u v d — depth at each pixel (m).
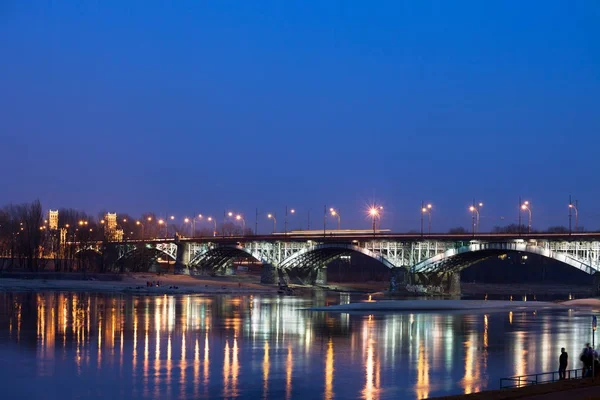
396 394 68.62
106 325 119.44
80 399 66.12
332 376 77.00
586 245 197.38
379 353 93.69
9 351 90.50
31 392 68.50
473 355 93.06
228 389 70.06
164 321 127.94
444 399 55.62
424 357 90.75
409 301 186.88
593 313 166.25
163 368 80.19
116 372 77.56
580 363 87.62
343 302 194.62
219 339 104.62
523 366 85.06
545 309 178.25
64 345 96.06
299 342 102.94
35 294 194.75
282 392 69.06
